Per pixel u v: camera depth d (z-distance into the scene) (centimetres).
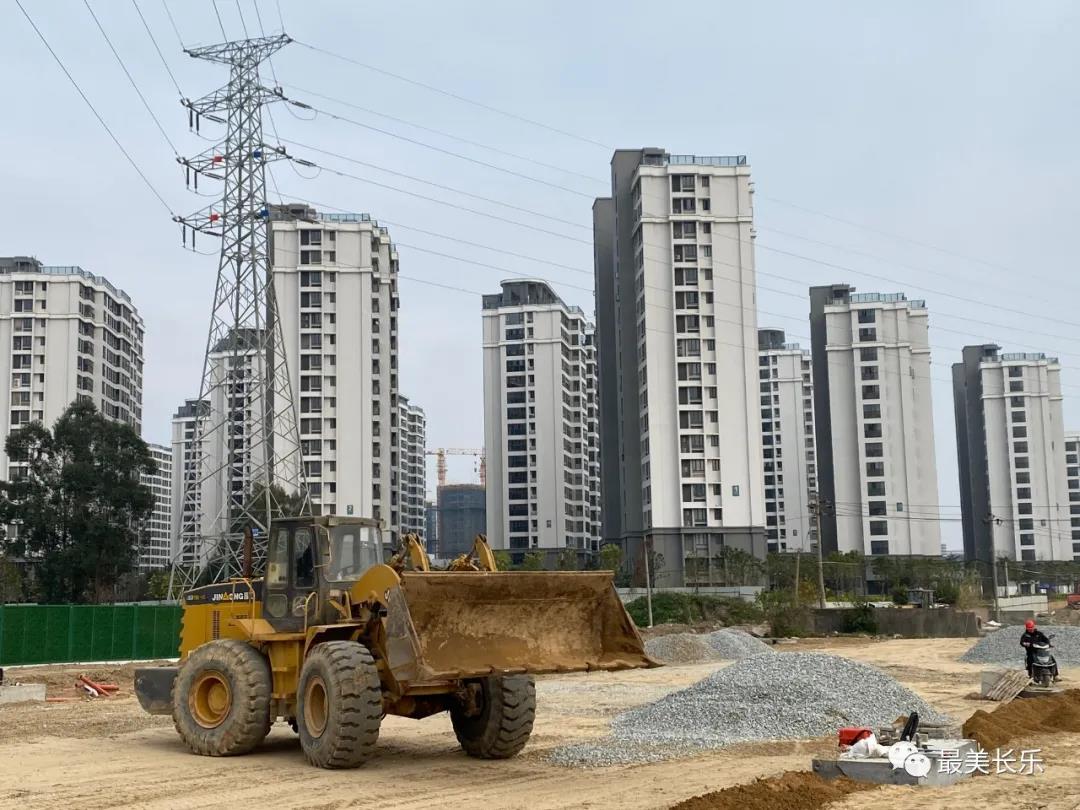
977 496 16225
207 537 5009
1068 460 19800
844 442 13162
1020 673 2584
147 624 4472
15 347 11250
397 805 1225
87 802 1258
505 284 15125
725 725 1859
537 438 14338
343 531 1644
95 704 2667
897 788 1302
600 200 11344
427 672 1303
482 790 1319
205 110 5094
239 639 1684
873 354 13150
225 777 1423
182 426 19725
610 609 1502
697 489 9519
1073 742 1688
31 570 8675
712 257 9794
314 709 1502
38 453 8288
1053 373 15738
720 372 9669
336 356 10481
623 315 10338
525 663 1405
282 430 10281
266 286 5138
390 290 11288
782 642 5788
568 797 1267
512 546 14200
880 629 6562
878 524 12900
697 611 7100
